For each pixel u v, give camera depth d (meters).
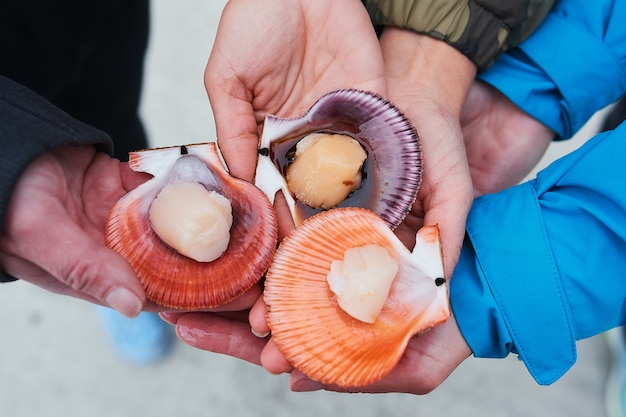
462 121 0.53
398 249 0.39
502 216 0.42
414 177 0.41
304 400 0.65
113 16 0.48
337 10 0.43
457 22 0.46
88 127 0.37
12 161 0.32
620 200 0.39
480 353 0.42
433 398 0.65
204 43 0.80
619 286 0.40
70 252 0.33
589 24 0.48
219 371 0.66
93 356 0.66
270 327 0.37
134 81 0.53
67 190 0.35
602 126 0.61
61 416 0.65
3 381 0.65
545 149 0.54
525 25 0.47
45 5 0.43
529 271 0.40
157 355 0.66
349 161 0.41
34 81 0.46
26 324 0.67
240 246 0.40
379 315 0.39
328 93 0.42
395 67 0.47
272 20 0.42
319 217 0.40
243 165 0.42
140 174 0.41
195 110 0.77
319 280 0.39
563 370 0.41
